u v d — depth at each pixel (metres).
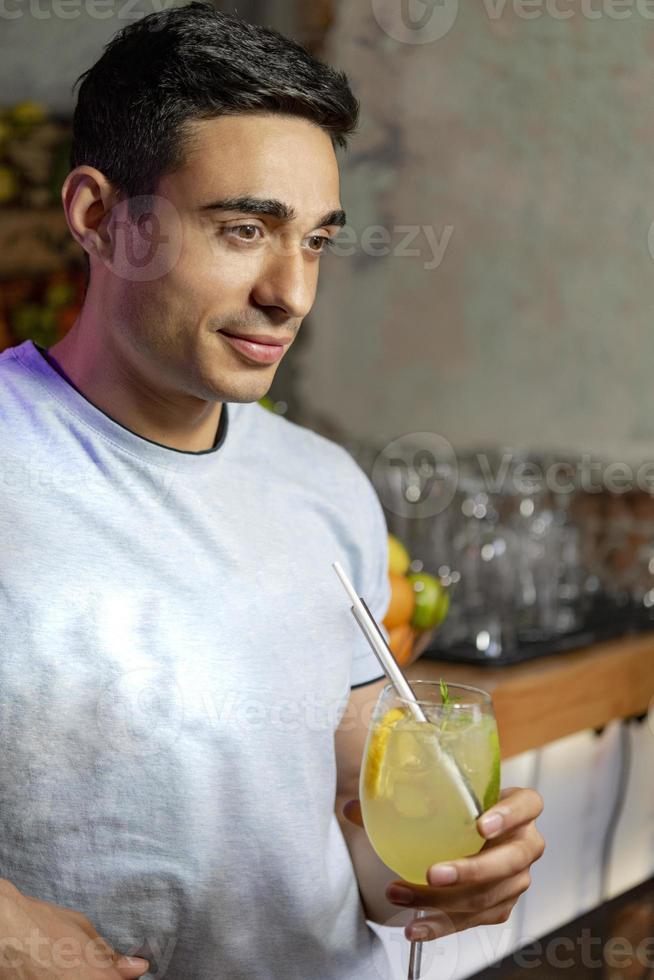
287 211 1.00
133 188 1.03
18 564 1.03
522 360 3.02
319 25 2.96
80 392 1.10
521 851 1.01
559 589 2.35
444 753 0.98
